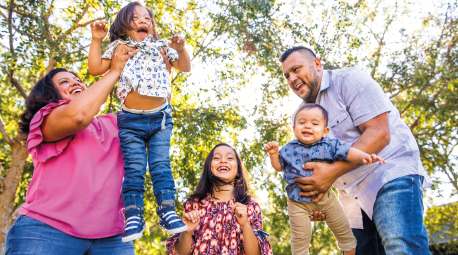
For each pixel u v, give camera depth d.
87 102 1.88
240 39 8.29
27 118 2.17
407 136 2.51
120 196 2.12
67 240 1.83
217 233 2.53
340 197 3.05
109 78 2.02
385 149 2.47
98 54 2.15
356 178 2.54
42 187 1.89
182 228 1.92
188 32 8.48
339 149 2.41
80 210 1.89
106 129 2.28
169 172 2.16
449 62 9.80
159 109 2.20
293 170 2.59
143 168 2.11
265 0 7.79
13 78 7.91
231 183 2.83
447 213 11.40
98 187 1.98
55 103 2.03
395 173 2.38
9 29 7.11
